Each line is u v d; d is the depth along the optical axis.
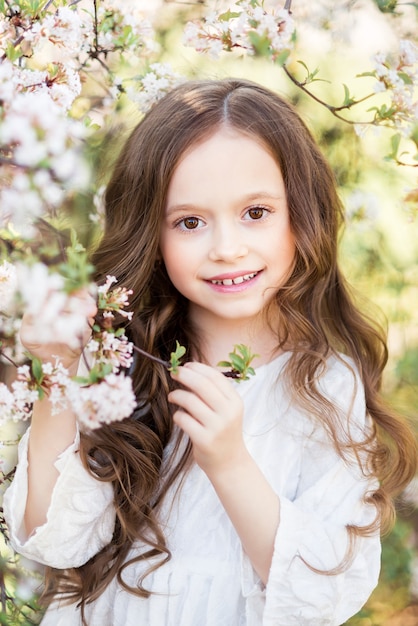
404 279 2.57
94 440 1.45
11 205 0.99
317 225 1.50
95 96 2.00
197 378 1.21
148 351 1.55
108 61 1.98
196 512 1.44
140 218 1.48
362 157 2.42
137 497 1.45
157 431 1.52
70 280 0.96
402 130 1.50
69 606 1.53
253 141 1.37
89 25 1.54
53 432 1.36
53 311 0.95
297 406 1.48
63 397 1.08
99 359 1.09
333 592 1.29
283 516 1.28
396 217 2.50
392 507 1.58
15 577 1.76
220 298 1.37
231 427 1.21
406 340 2.69
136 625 1.41
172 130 1.38
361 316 1.75
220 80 1.52
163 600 1.39
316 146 1.57
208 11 2.20
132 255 1.50
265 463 1.45
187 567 1.40
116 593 1.46
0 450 1.76
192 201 1.35
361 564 1.36
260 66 2.34
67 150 1.03
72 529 1.39
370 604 2.53
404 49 1.48
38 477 1.35
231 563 1.40
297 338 1.53
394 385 2.64
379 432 1.83
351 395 1.52
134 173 1.48
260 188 1.36
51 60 1.62
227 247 1.33
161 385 1.54
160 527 1.44
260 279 1.38
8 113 0.97
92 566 1.47
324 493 1.41
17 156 0.96
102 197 1.68
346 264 2.52
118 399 0.99
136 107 1.83
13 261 1.35
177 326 1.58
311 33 2.34
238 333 1.52
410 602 2.54
